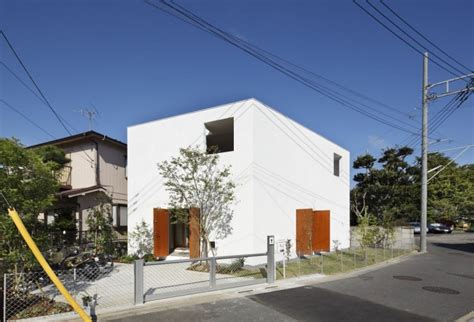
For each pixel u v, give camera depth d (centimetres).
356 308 593
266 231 1079
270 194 1116
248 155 1045
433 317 548
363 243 1441
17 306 567
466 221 3572
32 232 607
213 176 1100
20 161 579
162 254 1132
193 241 1068
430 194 3375
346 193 1783
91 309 553
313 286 766
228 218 1056
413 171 2477
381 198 2483
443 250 1656
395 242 1719
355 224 2608
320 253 1396
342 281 834
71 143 1546
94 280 827
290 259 1180
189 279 838
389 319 536
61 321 504
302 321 521
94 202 1380
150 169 1260
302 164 1345
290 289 731
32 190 595
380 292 716
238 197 1048
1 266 570
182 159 1141
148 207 1246
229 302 621
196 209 1075
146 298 620
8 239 555
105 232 1107
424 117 1666
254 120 1055
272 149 1148
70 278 820
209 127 1199
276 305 604
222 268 964
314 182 1436
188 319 523
